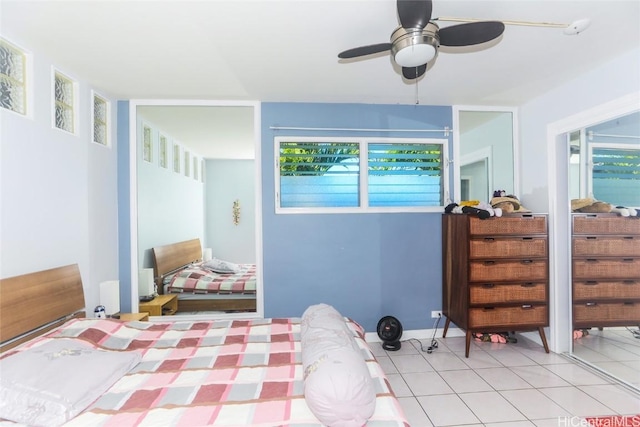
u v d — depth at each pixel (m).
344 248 3.15
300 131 3.13
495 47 2.06
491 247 2.72
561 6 1.64
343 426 1.09
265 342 1.82
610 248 2.82
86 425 1.10
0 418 1.13
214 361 1.58
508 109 3.26
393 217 3.20
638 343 2.83
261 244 3.08
